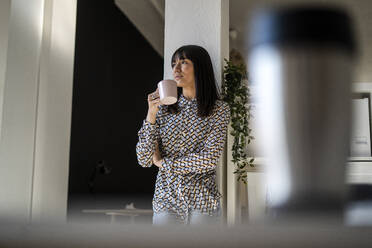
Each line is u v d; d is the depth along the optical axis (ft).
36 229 0.33
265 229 0.31
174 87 5.62
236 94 7.29
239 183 7.87
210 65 6.48
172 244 0.31
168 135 5.94
